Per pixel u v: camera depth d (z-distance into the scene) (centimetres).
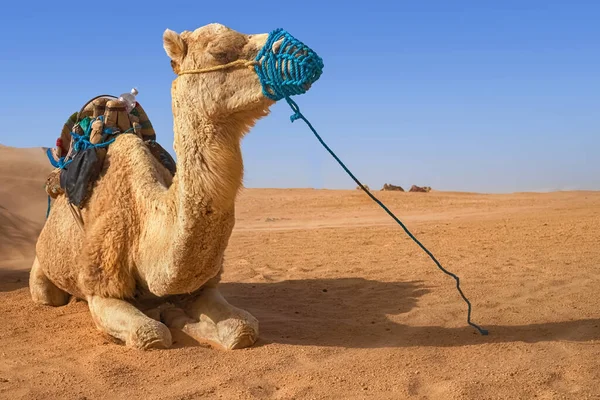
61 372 520
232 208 533
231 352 562
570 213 2212
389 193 3506
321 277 983
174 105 537
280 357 545
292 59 476
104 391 477
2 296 840
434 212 2730
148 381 497
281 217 2695
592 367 506
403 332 633
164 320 631
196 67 521
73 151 707
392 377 493
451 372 504
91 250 620
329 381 488
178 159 531
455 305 754
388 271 1018
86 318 707
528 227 1673
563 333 614
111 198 621
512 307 730
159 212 576
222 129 518
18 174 1369
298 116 502
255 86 502
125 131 701
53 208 730
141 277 611
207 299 620
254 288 903
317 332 639
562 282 876
